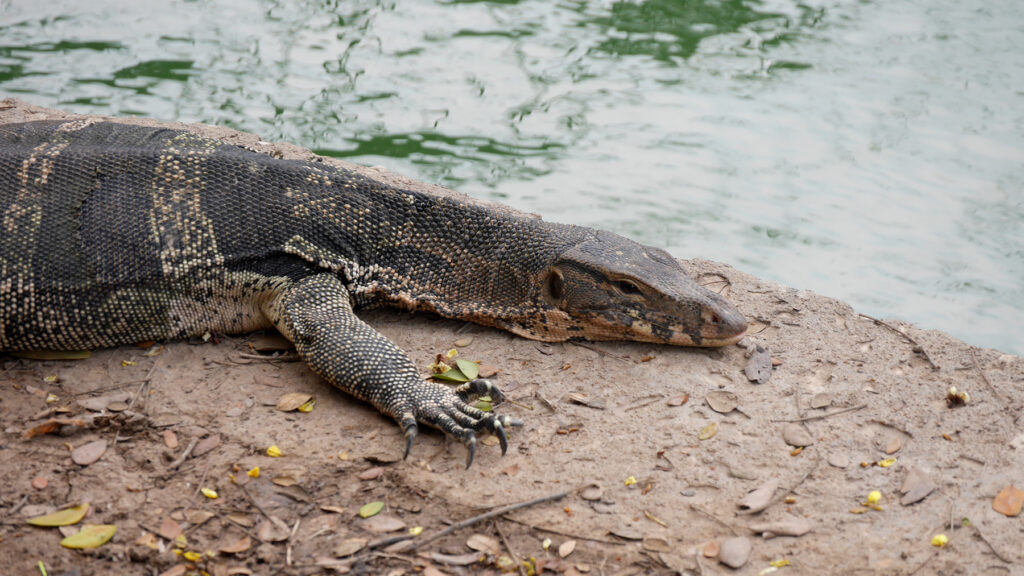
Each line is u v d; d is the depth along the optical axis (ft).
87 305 19.01
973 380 19.27
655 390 18.98
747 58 45.32
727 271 23.71
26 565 14.49
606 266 20.02
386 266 20.89
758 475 16.74
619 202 35.55
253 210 19.94
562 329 20.54
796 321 21.49
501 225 21.08
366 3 50.08
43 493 15.76
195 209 19.69
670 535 15.48
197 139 23.86
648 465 16.93
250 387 18.74
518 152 38.14
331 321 19.06
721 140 39.47
